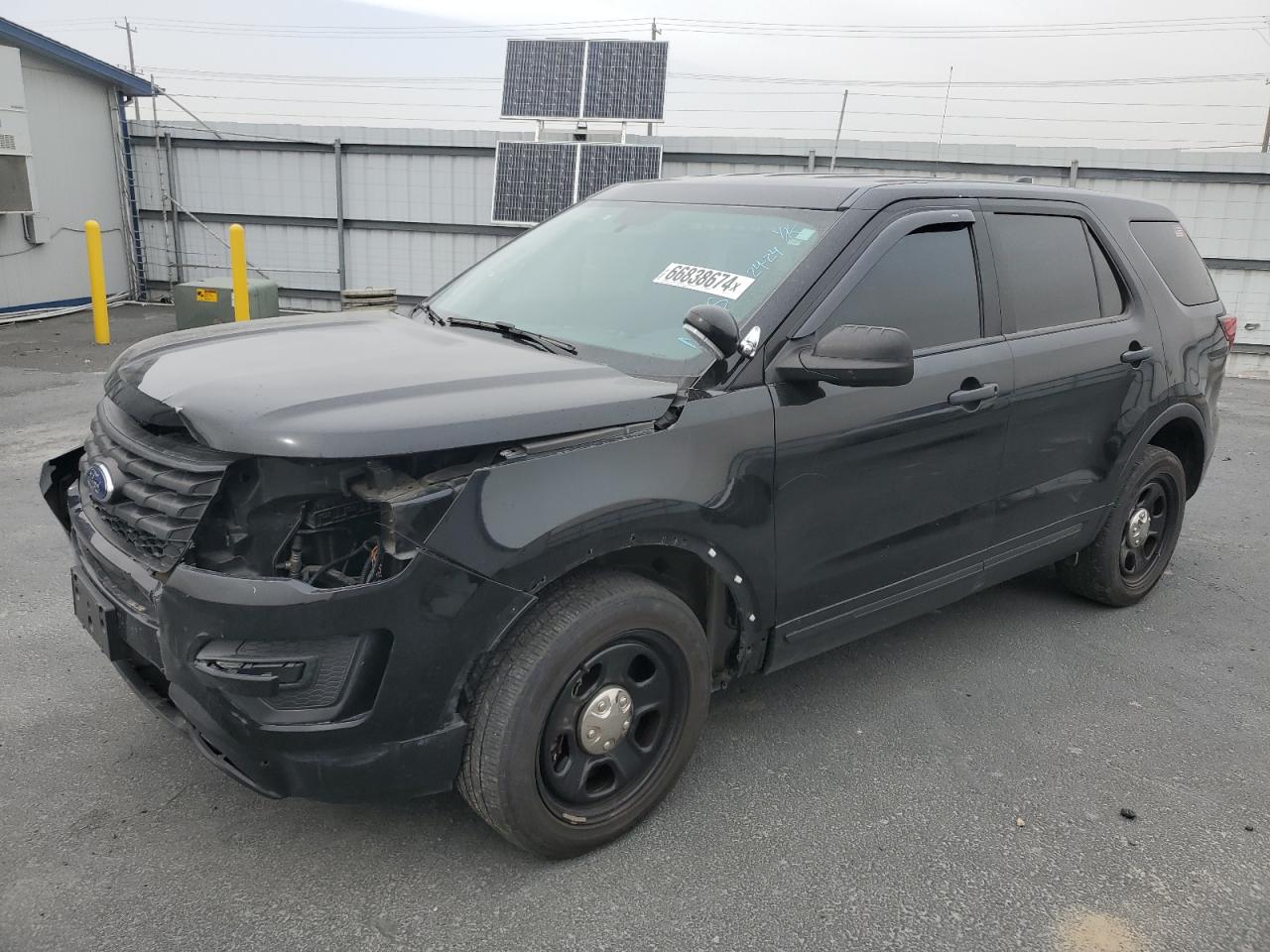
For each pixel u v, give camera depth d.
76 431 7.43
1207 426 4.86
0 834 2.76
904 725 3.61
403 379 2.54
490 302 3.57
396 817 2.92
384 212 15.91
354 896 2.58
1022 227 3.88
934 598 3.67
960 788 3.21
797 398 2.95
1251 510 6.69
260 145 15.95
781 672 4.00
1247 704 3.89
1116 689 3.97
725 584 2.95
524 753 2.51
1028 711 3.76
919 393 3.30
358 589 2.25
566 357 2.96
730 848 2.84
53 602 4.30
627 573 2.73
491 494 2.37
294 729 2.31
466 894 2.60
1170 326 4.49
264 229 16.36
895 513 3.35
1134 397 4.29
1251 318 14.63
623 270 3.41
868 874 2.75
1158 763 3.42
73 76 14.79
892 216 3.34
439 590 2.32
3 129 12.80
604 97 14.98
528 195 14.51
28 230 14.05
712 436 2.76
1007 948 2.49
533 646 2.50
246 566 2.36
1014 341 3.71
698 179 3.90
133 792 2.98
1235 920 2.63
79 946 2.36
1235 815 3.12
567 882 2.67
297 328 3.27
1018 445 3.76
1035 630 4.54
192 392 2.44
